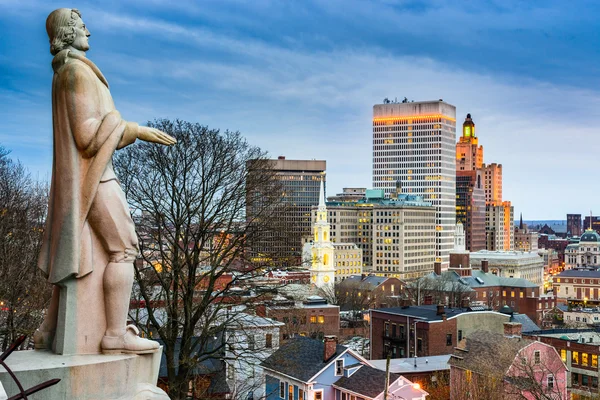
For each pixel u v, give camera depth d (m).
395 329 102.62
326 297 168.62
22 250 34.50
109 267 10.54
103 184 10.55
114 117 10.58
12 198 43.09
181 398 33.69
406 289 181.88
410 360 78.75
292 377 61.50
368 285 187.75
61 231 10.31
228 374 52.91
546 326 170.00
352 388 58.53
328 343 61.78
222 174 37.88
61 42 10.71
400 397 54.16
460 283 196.12
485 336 67.31
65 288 10.44
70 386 9.79
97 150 10.41
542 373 59.19
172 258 36.28
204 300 34.59
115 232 10.53
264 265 38.09
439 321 95.19
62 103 10.41
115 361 10.14
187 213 36.44
